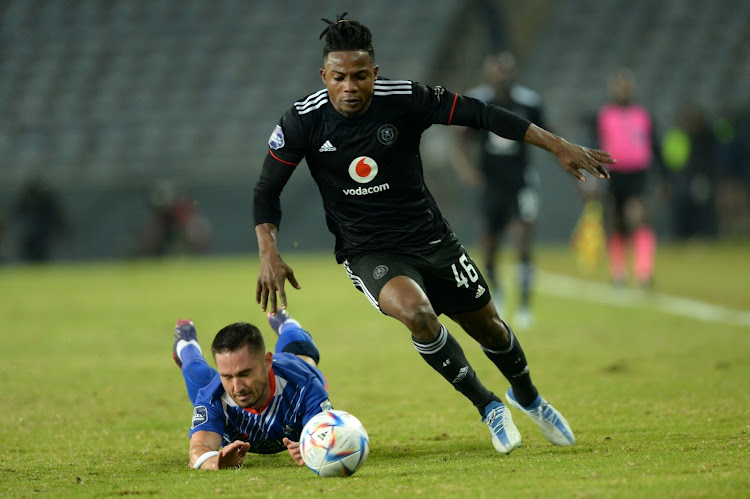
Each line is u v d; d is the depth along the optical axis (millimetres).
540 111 35594
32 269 71625
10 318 41469
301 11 95188
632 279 53688
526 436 17734
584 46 90312
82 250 77812
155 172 81750
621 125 44125
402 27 91312
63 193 78125
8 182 77938
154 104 90125
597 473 13602
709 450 15039
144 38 94250
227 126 88438
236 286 53156
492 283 37219
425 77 88062
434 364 15500
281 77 91750
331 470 13906
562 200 75750
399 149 15773
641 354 28297
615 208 45812
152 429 19578
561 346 30531
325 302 45719
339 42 15078
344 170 15906
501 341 16578
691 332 33062
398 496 12539
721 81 86750
